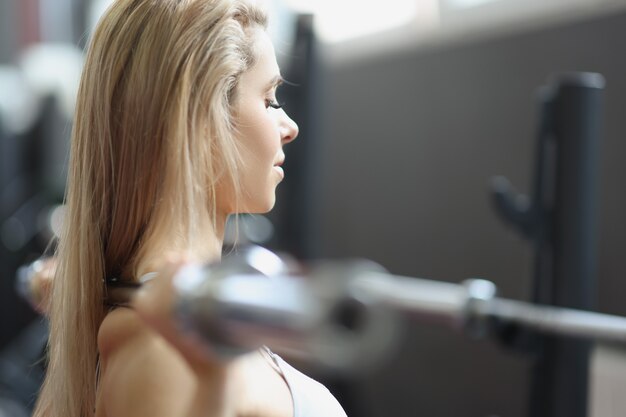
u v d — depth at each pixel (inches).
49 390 39.3
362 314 14.4
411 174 114.3
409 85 114.4
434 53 109.5
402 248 116.6
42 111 144.9
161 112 33.8
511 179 97.9
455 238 106.4
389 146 118.5
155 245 33.2
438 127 109.1
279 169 38.8
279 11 124.4
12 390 115.0
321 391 37.7
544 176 60.9
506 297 97.9
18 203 141.3
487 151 101.1
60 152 144.3
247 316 16.6
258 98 36.9
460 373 103.4
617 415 76.0
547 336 55.0
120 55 34.9
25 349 121.9
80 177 36.4
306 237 101.7
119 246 35.1
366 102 123.3
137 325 28.0
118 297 34.0
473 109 103.2
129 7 35.4
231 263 18.6
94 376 35.8
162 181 33.6
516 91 96.8
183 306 18.2
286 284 16.3
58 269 37.8
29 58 171.5
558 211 59.3
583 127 59.2
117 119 35.0
